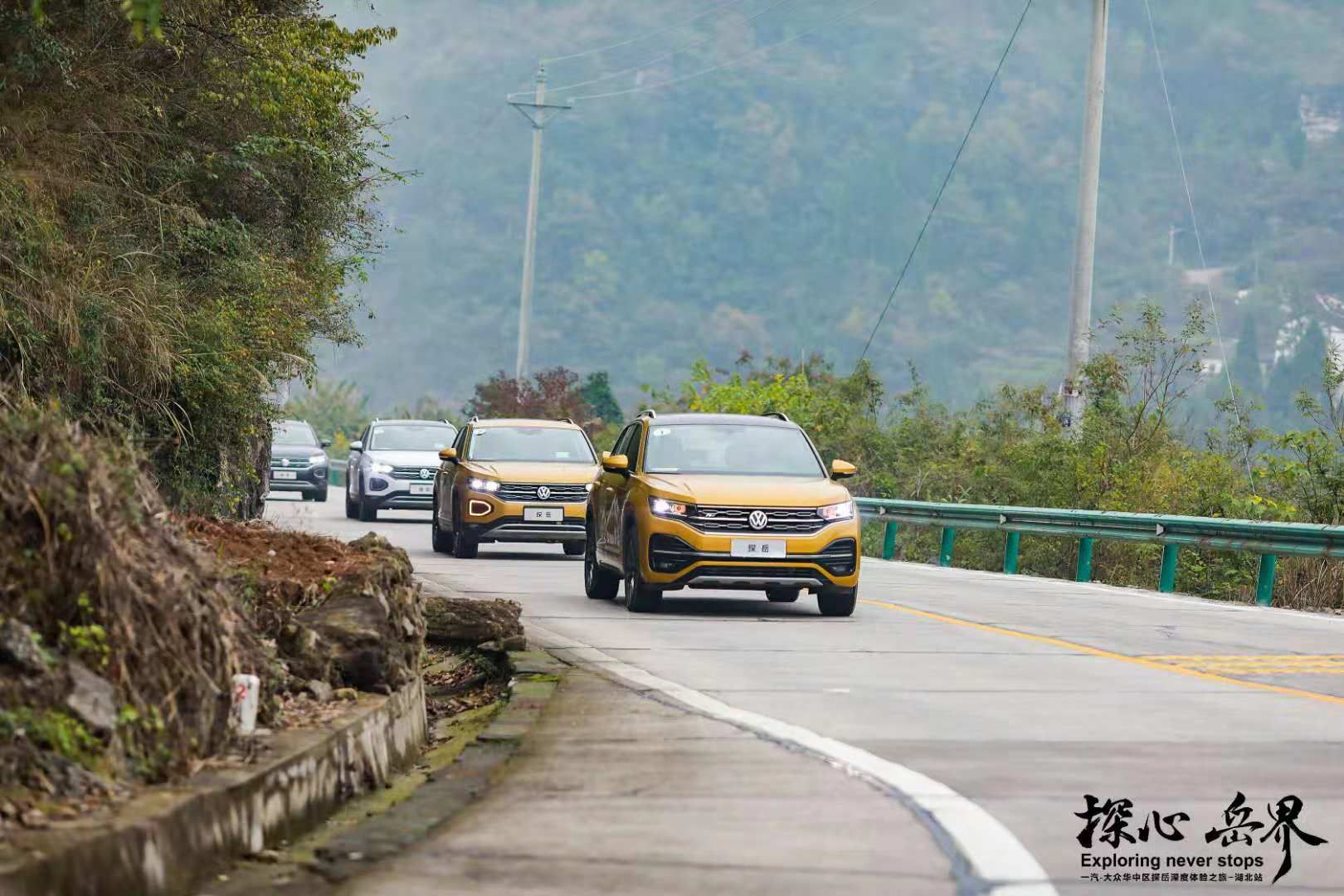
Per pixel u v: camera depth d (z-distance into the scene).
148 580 12.82
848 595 32.00
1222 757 17.20
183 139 35.97
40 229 28.80
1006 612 33.69
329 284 44.19
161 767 12.10
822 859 12.62
